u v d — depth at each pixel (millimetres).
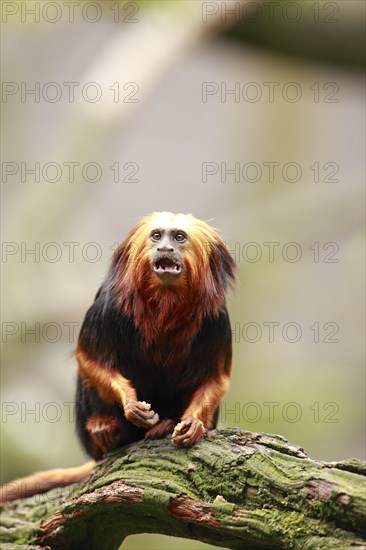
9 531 7773
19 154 18703
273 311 17406
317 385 17062
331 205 18062
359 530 5465
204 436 6590
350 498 5457
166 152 21797
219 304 7859
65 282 15219
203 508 6148
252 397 16719
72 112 15016
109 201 20609
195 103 22094
